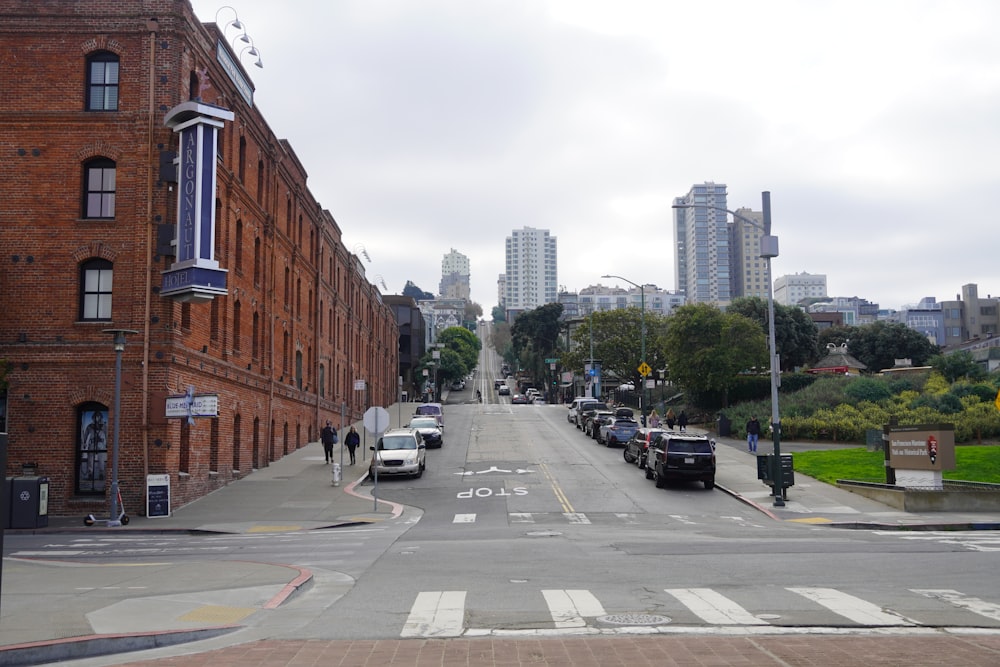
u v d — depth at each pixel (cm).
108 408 2588
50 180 2636
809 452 3806
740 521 2381
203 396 2462
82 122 2642
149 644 902
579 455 4278
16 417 2558
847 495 2861
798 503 2706
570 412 6256
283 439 4144
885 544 1755
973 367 5097
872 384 4872
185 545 1928
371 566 1477
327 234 5297
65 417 2559
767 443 4409
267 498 2891
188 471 2761
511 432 5481
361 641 902
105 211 2656
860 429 4200
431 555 1611
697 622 978
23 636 889
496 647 865
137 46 2667
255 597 1141
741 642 878
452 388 13612
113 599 1126
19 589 1217
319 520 2433
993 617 1004
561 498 2908
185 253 2516
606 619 999
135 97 2648
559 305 12938
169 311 2586
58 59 2666
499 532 2077
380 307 8294
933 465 2606
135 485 2534
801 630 937
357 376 6700
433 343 14362
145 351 2559
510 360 17538
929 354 9219
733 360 5194
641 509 2656
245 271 3388
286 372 4212
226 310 3145
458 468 3822
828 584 1240
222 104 3053
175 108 2542
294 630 966
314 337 4938
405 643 889
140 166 2625
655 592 1176
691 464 3078
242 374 3341
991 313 12988
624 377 8250
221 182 3014
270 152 3759
